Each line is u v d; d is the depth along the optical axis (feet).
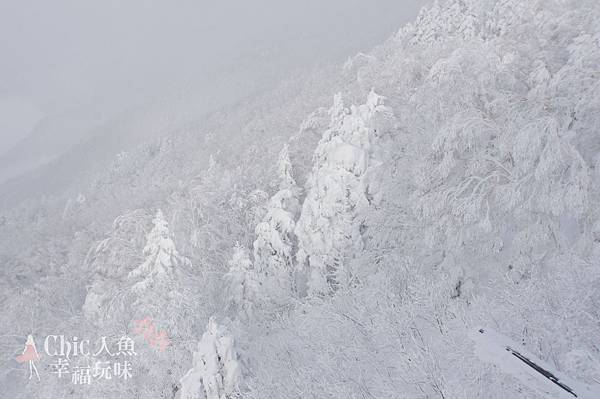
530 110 47.50
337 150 66.95
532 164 43.80
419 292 30.35
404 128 69.92
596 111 44.57
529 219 45.80
